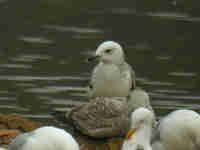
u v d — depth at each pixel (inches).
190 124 412.8
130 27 944.3
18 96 650.2
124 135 474.6
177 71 765.3
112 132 469.4
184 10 1016.2
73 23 954.7
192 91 699.4
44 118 580.4
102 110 475.2
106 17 989.2
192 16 991.6
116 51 516.4
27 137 385.7
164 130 420.5
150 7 1025.5
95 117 474.6
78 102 640.4
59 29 917.8
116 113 473.7
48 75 723.4
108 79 513.7
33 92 664.4
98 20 974.4
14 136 452.1
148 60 802.2
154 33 914.7
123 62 522.0
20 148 382.6
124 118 472.7
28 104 626.5
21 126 475.2
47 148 377.1
